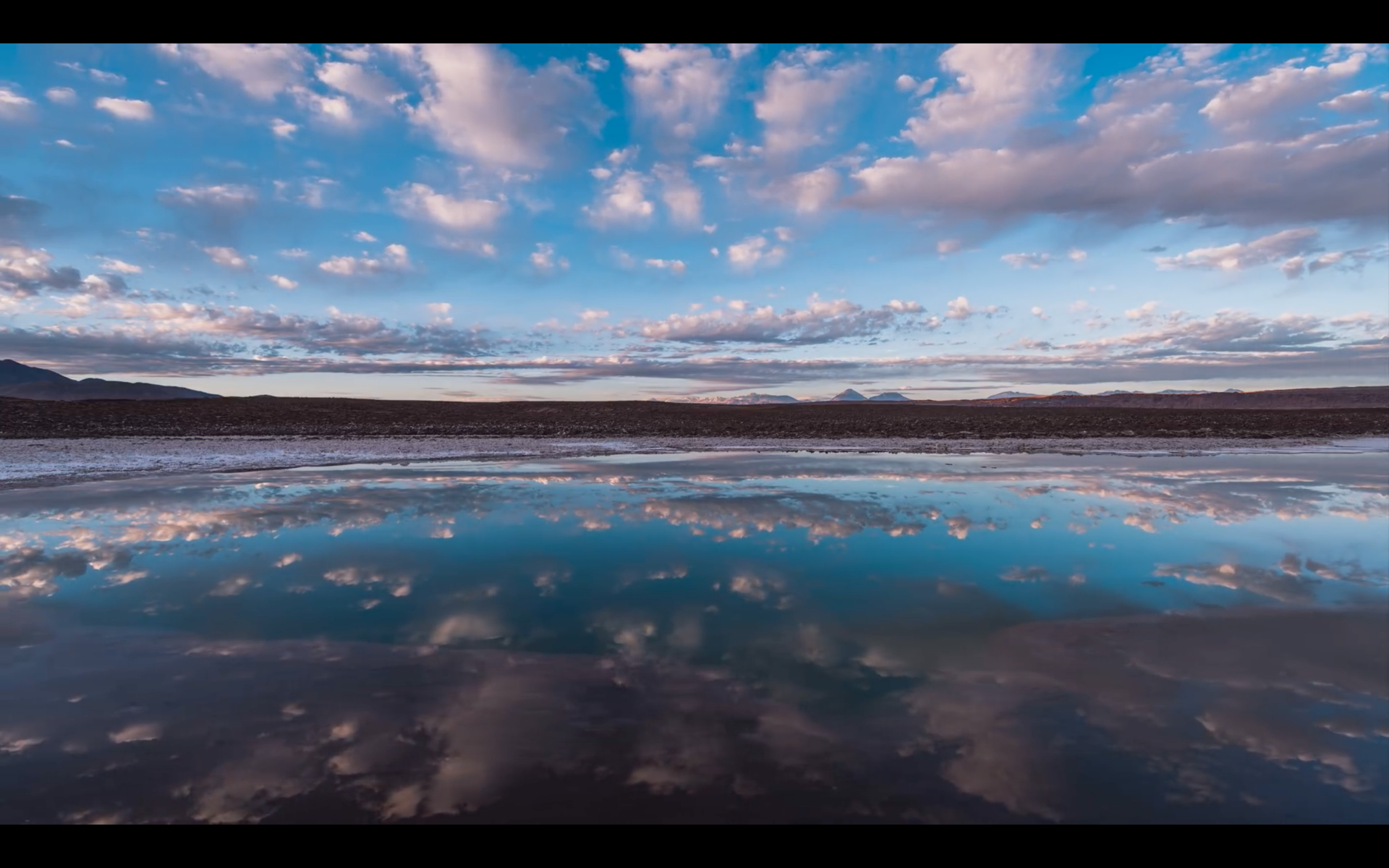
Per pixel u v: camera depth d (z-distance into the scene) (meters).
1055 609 5.74
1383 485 12.62
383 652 4.81
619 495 11.69
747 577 6.76
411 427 28.91
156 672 4.43
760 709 3.95
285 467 15.80
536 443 23.09
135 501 11.05
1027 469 15.56
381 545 8.05
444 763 3.34
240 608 5.76
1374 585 6.31
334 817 2.90
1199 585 6.36
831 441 24.62
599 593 6.23
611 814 2.94
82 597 6.04
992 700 4.04
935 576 6.75
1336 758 3.35
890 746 3.51
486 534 8.69
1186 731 3.64
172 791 3.07
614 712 3.89
